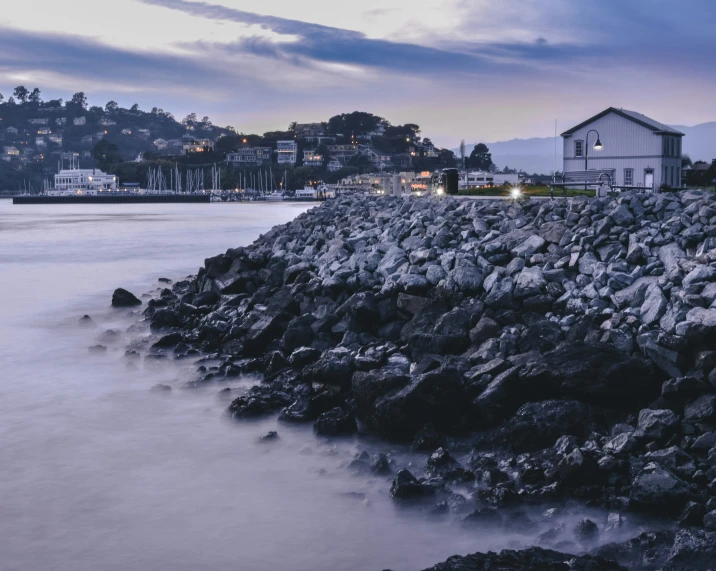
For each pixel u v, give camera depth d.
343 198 55.94
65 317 31.88
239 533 12.31
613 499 12.16
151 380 21.31
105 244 75.94
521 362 16.86
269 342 23.30
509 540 11.74
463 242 27.75
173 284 41.97
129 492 13.87
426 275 23.80
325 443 16.02
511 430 14.80
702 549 10.41
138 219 149.50
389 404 15.89
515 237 25.41
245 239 84.00
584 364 15.52
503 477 13.29
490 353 18.22
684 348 15.43
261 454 15.58
